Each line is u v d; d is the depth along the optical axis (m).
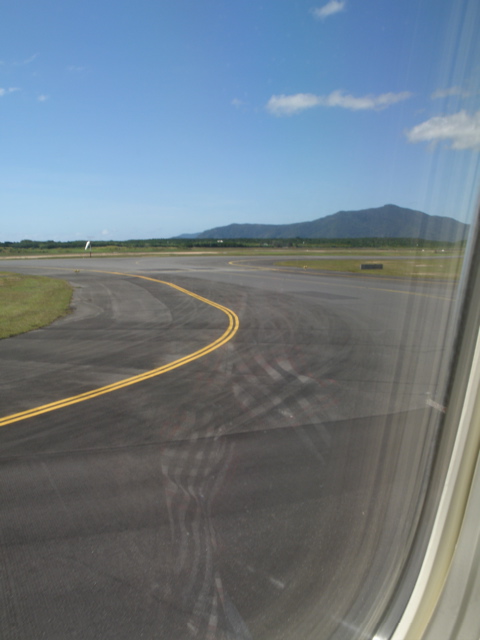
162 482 4.33
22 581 2.89
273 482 4.19
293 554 2.91
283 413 6.23
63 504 3.96
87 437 5.65
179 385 7.89
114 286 25.70
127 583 2.81
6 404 7.12
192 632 2.31
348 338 11.18
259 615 2.34
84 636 2.36
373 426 5.07
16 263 49.38
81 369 9.27
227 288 23.33
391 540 2.49
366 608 2.09
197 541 3.25
